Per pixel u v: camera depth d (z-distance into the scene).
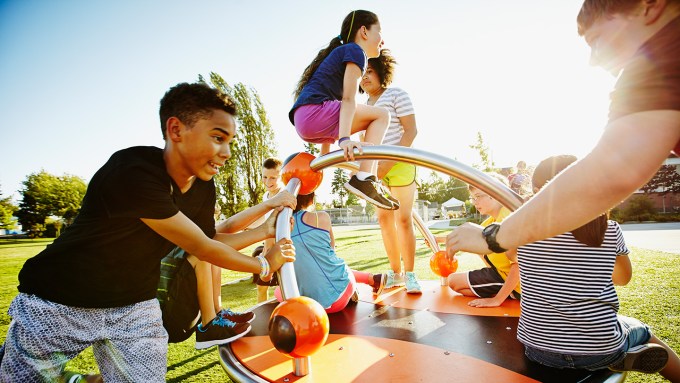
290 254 1.55
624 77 0.77
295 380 1.35
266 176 4.22
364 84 3.29
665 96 0.70
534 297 1.41
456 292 2.70
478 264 6.71
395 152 1.65
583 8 0.87
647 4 0.74
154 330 1.51
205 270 2.00
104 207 1.33
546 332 1.36
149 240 1.45
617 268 1.68
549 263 1.37
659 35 0.72
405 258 2.87
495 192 1.48
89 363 3.04
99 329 1.39
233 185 23.11
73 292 1.33
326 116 2.05
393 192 2.87
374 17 2.29
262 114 24.30
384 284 2.87
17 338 1.29
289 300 1.14
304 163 1.96
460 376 1.33
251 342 1.81
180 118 1.35
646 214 20.95
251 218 1.89
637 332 1.48
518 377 1.31
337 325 2.04
